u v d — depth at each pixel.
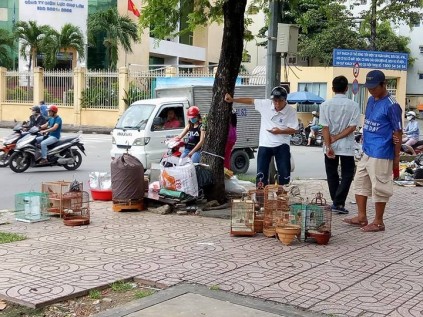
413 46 54.38
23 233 7.27
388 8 30.19
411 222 8.34
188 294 4.86
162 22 10.46
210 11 10.20
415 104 55.62
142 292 5.00
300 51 38.47
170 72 29.27
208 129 9.41
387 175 7.48
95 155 18.83
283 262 5.95
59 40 35.47
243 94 15.53
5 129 30.53
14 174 13.94
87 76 31.39
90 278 5.29
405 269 5.78
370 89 7.38
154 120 13.14
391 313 4.49
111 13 36.66
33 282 5.15
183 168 8.90
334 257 6.21
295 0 10.27
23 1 36.38
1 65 40.31
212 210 8.91
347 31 37.69
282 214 7.13
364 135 7.67
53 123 14.68
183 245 6.66
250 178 14.08
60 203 8.22
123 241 6.84
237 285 5.12
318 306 4.62
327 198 10.52
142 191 9.02
